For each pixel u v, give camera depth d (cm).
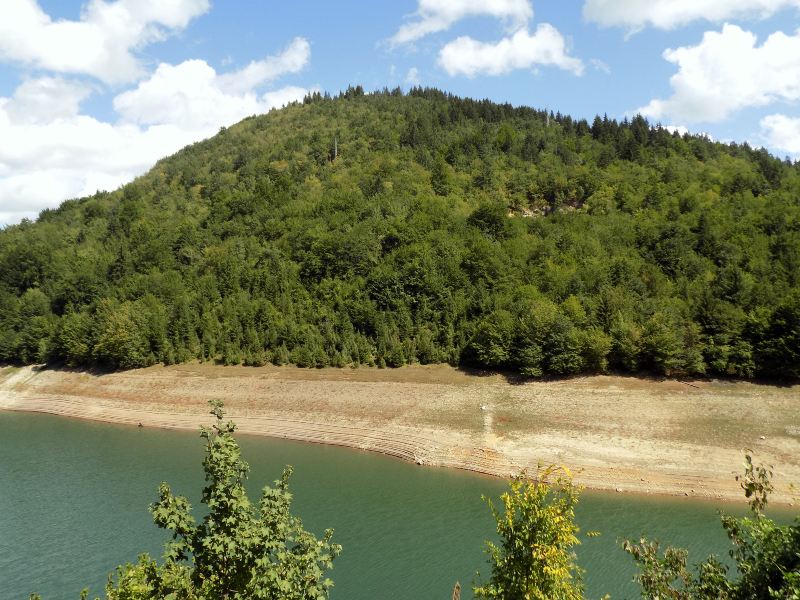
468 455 6469
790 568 1332
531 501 1841
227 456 1675
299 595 1738
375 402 7975
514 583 1816
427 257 10106
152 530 4588
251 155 17075
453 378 8262
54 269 13525
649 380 7469
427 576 3788
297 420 8025
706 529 4544
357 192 13200
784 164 14525
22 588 3744
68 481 5819
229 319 10344
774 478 5500
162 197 16150
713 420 6456
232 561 1652
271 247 11788
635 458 6009
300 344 9669
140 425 8512
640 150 14912
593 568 3806
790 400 6681
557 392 7456
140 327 10288
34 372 10969
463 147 15188
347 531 4531
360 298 10094
